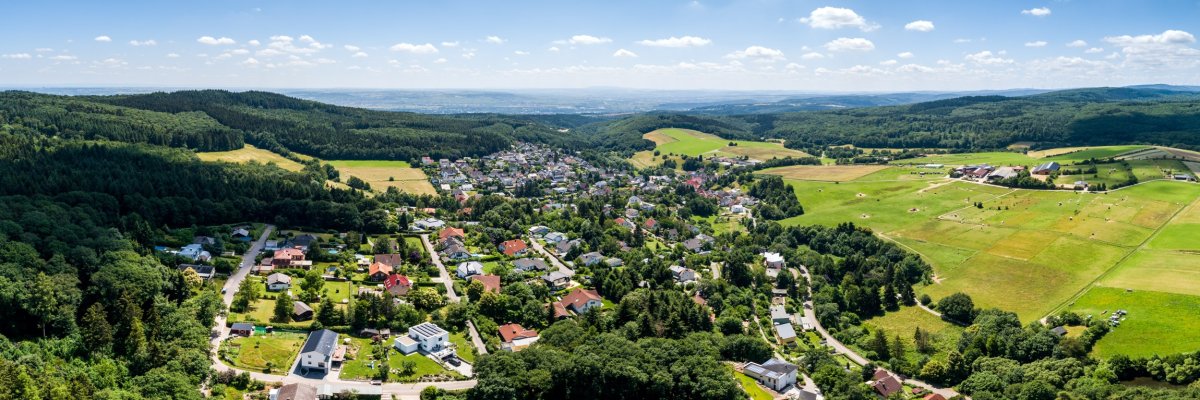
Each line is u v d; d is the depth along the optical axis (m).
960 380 154.88
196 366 126.12
